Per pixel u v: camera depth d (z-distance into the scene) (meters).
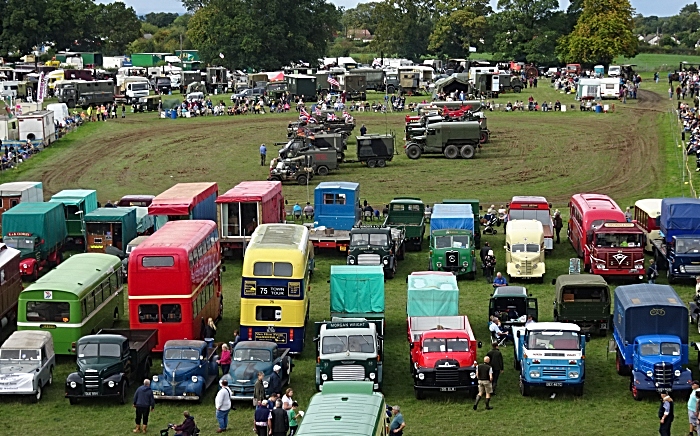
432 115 99.50
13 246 52.44
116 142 105.75
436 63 186.75
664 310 34.88
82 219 58.22
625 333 35.41
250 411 34.41
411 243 58.91
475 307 46.41
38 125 100.75
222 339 42.94
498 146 98.50
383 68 161.12
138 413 32.34
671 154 89.88
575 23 196.12
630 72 153.88
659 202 58.25
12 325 44.84
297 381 37.44
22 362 36.25
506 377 37.62
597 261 49.38
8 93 142.12
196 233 42.91
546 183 81.19
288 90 139.38
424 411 34.06
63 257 57.31
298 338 39.81
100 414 34.56
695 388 30.44
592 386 36.31
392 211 60.25
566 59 178.00
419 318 38.69
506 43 195.75
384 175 84.44
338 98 134.12
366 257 51.69
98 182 84.81
